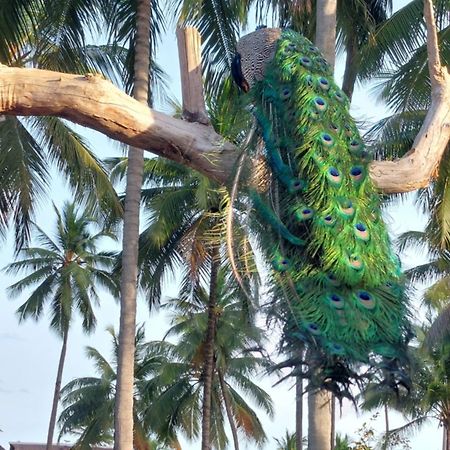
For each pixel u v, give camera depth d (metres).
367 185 11.55
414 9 31.00
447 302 48.84
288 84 12.12
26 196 35.78
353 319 9.62
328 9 24.42
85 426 81.38
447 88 12.58
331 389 8.73
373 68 32.72
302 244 10.55
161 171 51.47
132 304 32.38
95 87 10.04
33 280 75.62
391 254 11.00
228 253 10.09
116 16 32.94
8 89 9.84
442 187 31.30
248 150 10.80
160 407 66.56
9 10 30.95
